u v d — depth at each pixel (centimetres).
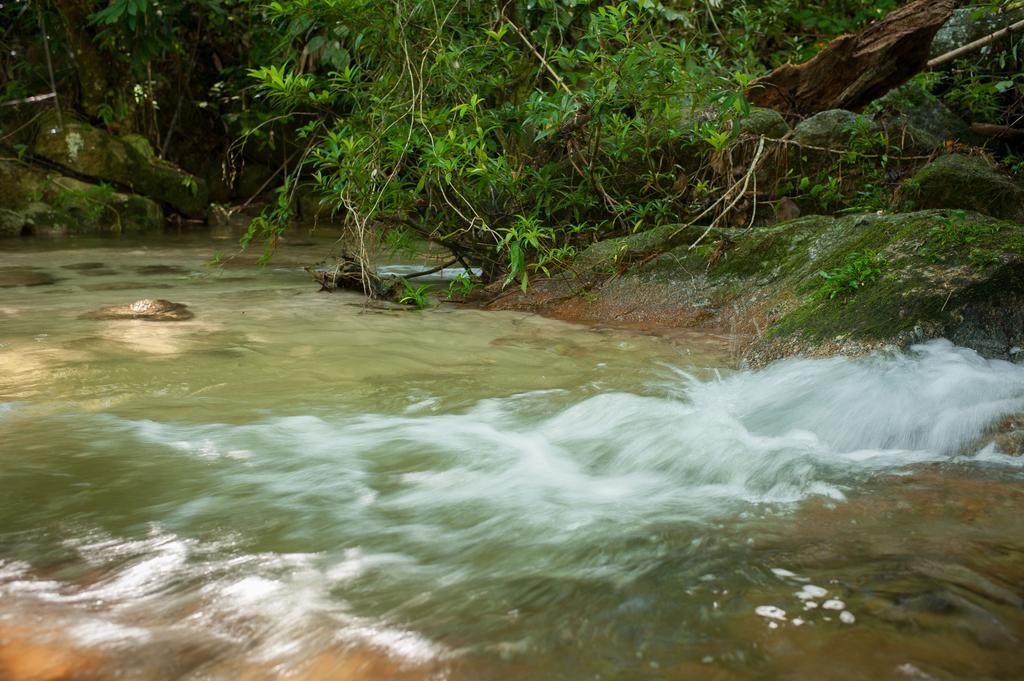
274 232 597
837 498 254
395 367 402
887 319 378
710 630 176
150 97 1214
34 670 165
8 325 471
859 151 642
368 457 287
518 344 450
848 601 186
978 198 600
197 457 283
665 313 500
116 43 1181
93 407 333
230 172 1294
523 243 550
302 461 282
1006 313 370
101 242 945
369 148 562
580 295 538
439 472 276
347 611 187
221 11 1181
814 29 964
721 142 538
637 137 604
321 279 625
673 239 545
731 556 212
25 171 1073
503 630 178
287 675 163
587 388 370
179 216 1187
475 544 223
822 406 331
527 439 309
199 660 169
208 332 465
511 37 653
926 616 179
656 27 707
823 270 448
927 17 683
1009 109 810
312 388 366
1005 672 159
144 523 234
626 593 193
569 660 166
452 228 617
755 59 743
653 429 316
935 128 788
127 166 1130
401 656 169
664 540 224
